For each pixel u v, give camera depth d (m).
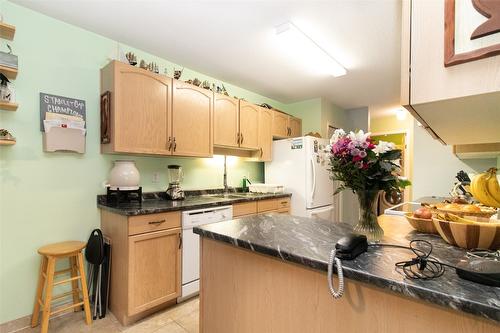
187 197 2.84
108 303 2.08
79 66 2.14
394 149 0.94
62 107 2.05
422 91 0.67
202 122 2.67
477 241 0.88
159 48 2.47
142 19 2.02
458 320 0.59
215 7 1.86
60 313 2.00
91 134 2.21
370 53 2.55
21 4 1.85
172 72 2.76
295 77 3.16
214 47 2.44
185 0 1.79
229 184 3.44
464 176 2.54
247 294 1.04
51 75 2.00
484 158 2.84
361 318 0.74
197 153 2.61
